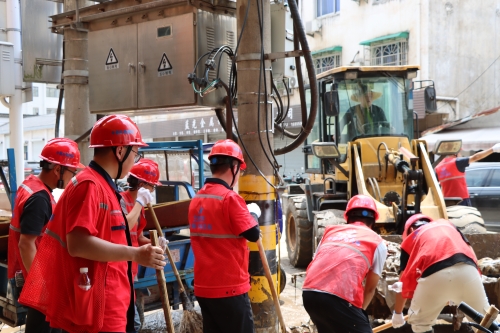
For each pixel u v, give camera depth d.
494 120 16.02
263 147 5.14
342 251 3.91
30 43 8.45
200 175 6.23
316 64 21.27
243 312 3.93
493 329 2.96
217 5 5.90
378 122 8.28
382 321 5.88
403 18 18.44
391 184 7.80
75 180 2.80
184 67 5.74
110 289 2.83
